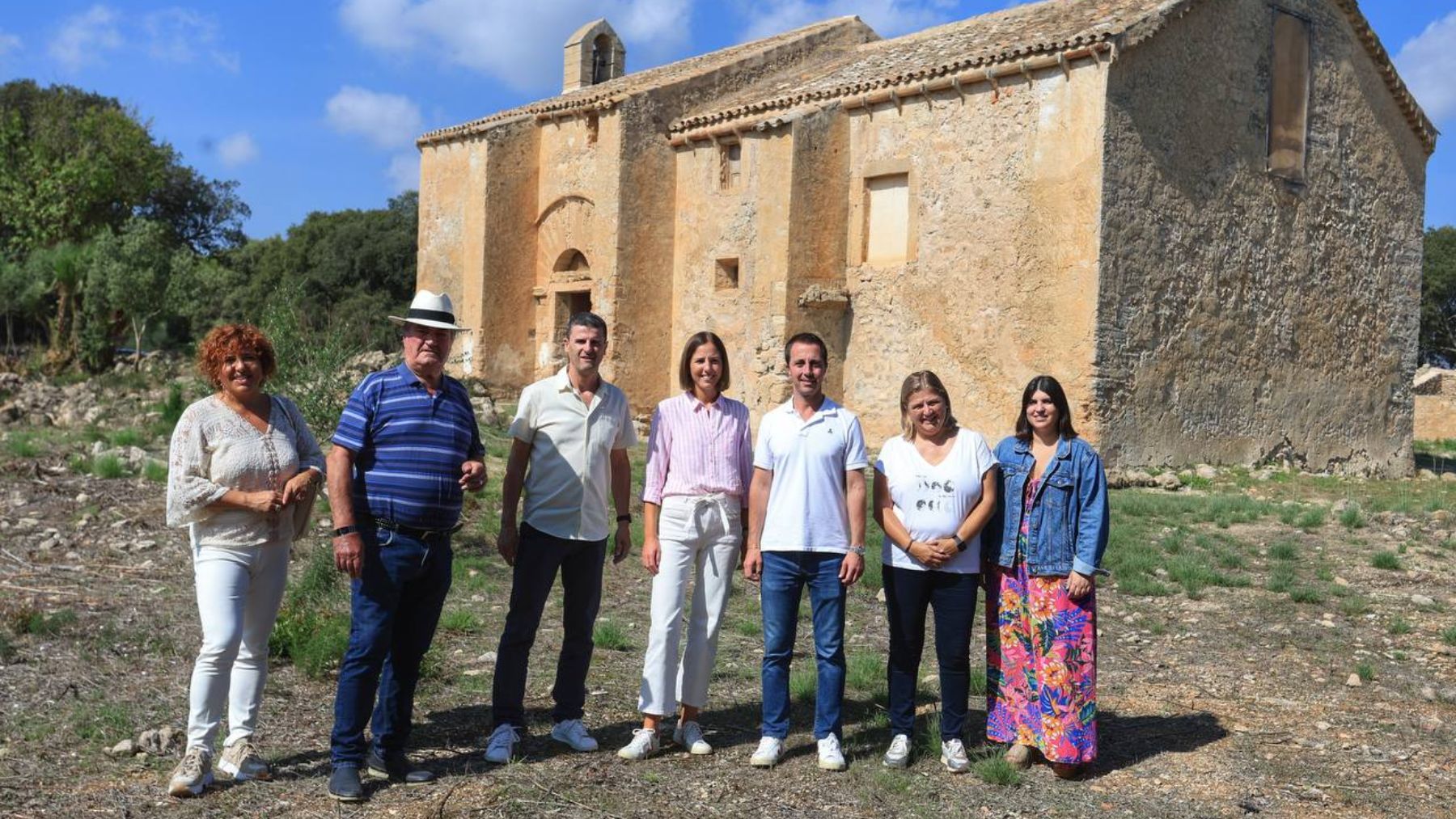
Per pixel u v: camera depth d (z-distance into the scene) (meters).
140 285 27.62
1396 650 8.31
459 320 26.53
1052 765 5.67
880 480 5.80
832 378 20.81
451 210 27.25
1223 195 19.28
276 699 6.45
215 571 5.16
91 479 12.93
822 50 26.08
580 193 24.91
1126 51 17.33
